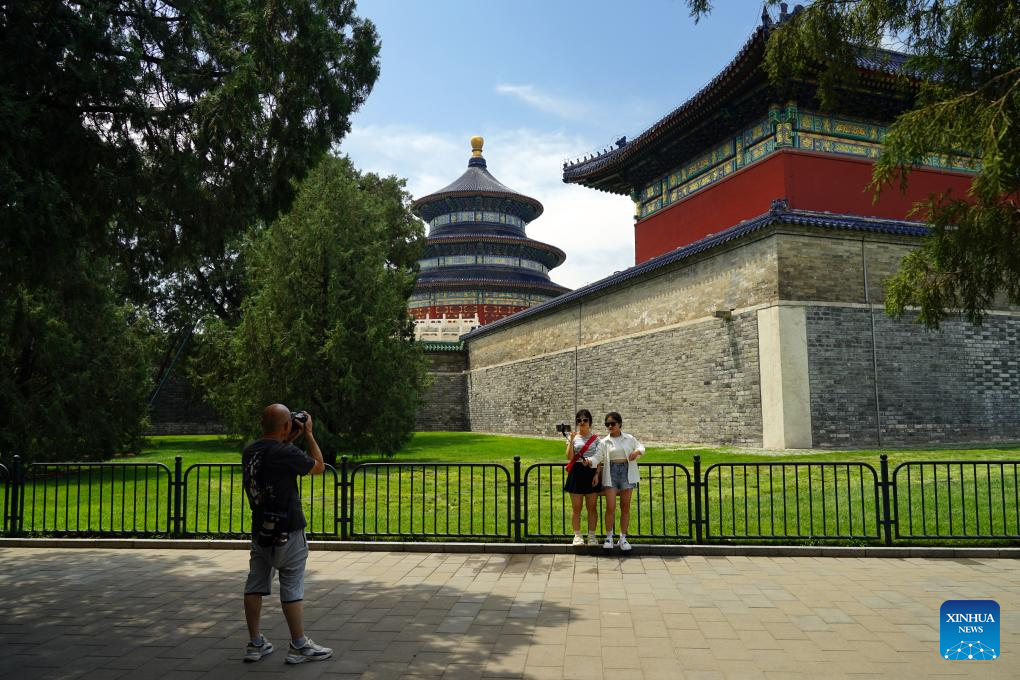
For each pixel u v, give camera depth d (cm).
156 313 4184
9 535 1118
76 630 660
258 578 584
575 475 987
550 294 6184
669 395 2908
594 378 3528
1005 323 2597
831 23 936
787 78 2698
